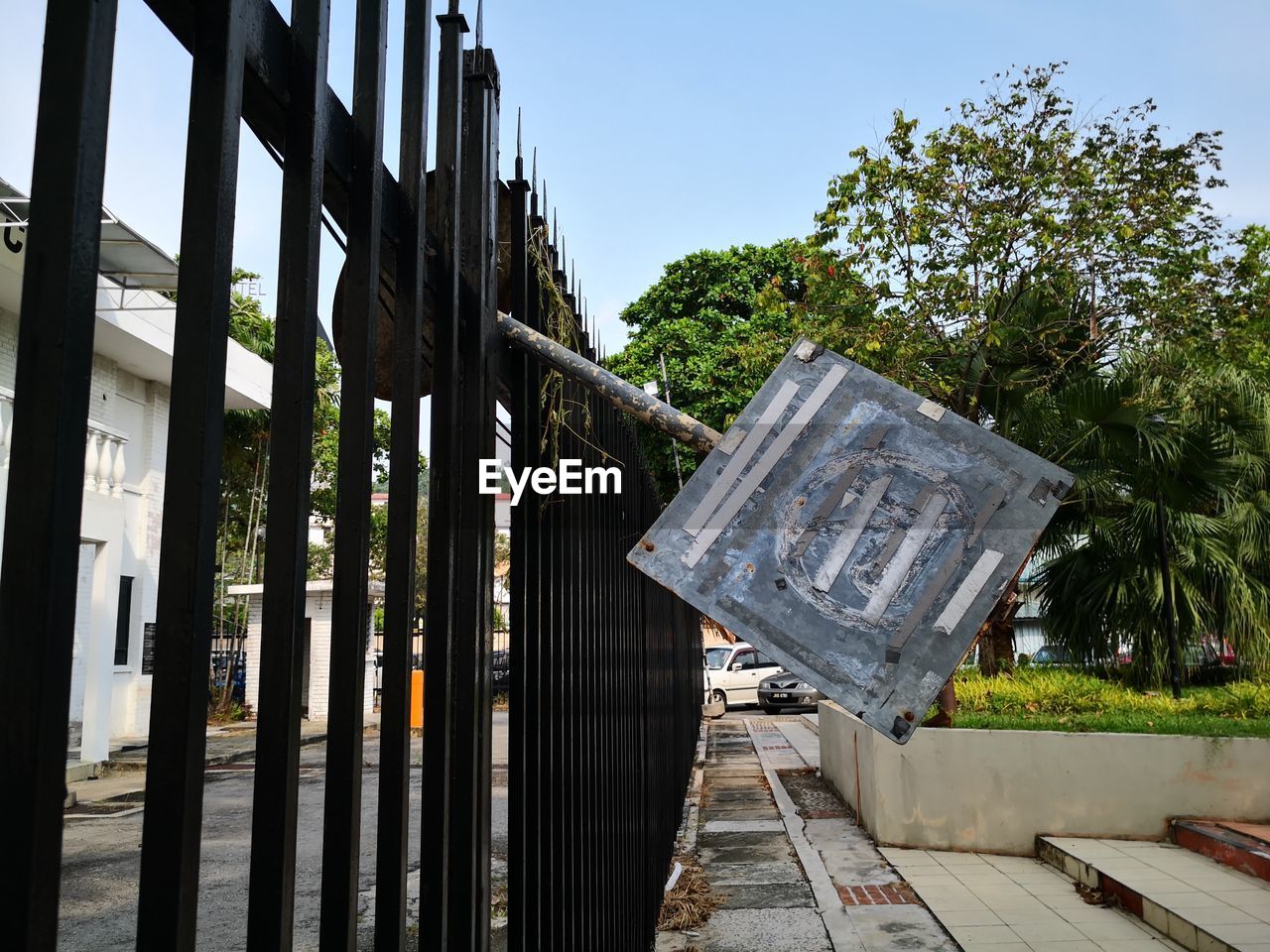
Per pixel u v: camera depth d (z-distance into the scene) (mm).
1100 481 10430
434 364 1788
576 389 3152
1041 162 8594
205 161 925
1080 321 9211
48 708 698
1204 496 11312
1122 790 7191
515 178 2484
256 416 15750
